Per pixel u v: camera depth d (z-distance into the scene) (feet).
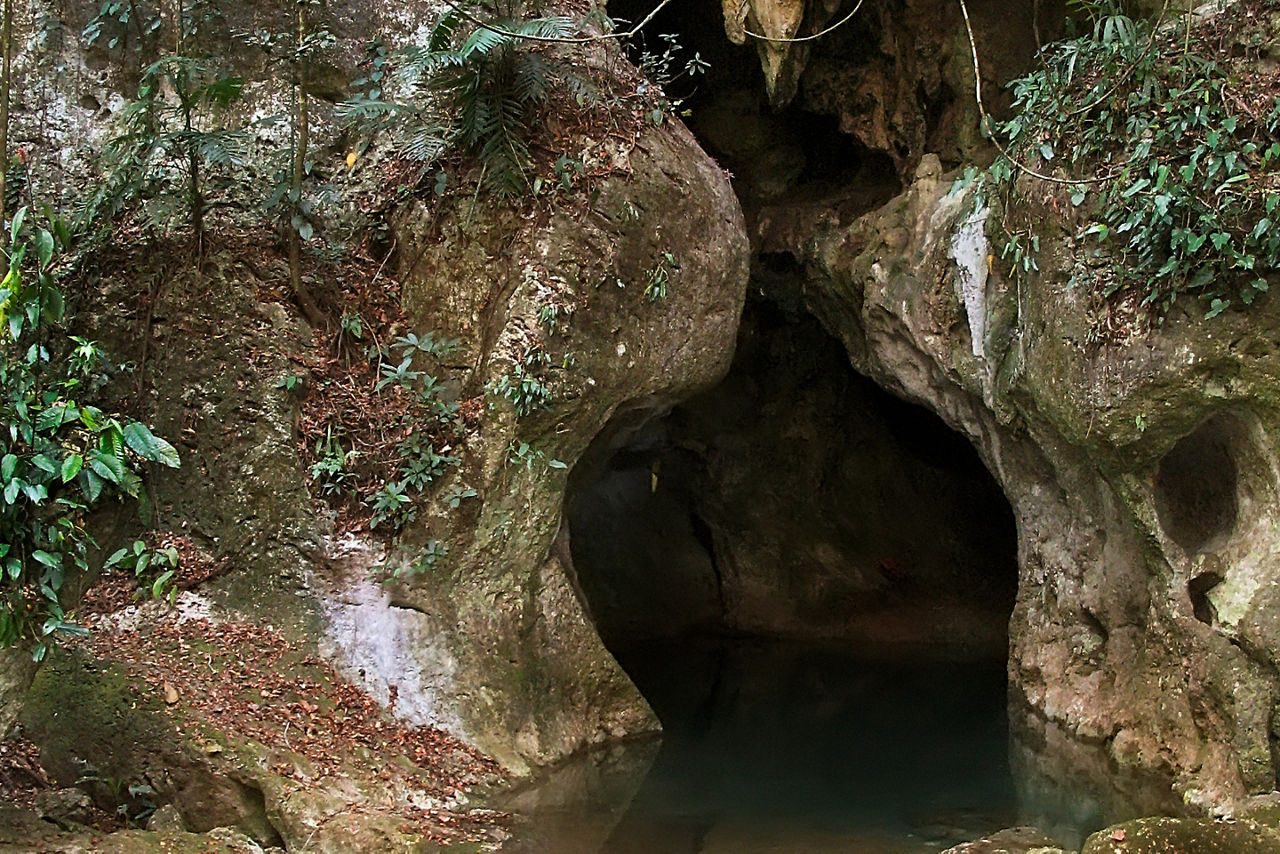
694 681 31.14
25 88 23.91
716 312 24.39
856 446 37.01
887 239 28.84
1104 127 21.03
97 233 22.29
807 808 19.88
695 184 23.77
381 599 21.06
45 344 21.24
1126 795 20.26
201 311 22.03
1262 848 15.39
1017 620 26.25
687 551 37.93
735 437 37.42
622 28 32.30
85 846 14.47
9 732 16.47
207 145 21.56
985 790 21.07
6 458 14.08
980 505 35.65
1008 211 23.65
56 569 15.05
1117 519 22.80
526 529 21.90
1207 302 19.34
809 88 31.35
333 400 22.09
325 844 16.34
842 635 36.04
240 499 21.40
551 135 22.76
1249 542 19.57
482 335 22.26
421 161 23.44
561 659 22.31
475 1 24.29
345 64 24.67
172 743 17.67
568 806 19.35
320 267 23.09
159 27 24.20
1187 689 20.10
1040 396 22.56
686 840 17.89
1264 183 18.78
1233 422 19.69
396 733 19.84
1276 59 19.53
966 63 28.89
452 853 16.35
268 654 20.33
